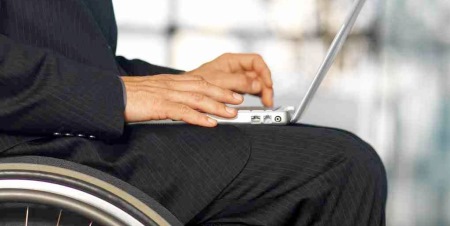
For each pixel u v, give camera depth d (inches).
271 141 68.7
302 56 180.9
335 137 69.1
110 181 64.7
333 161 67.7
